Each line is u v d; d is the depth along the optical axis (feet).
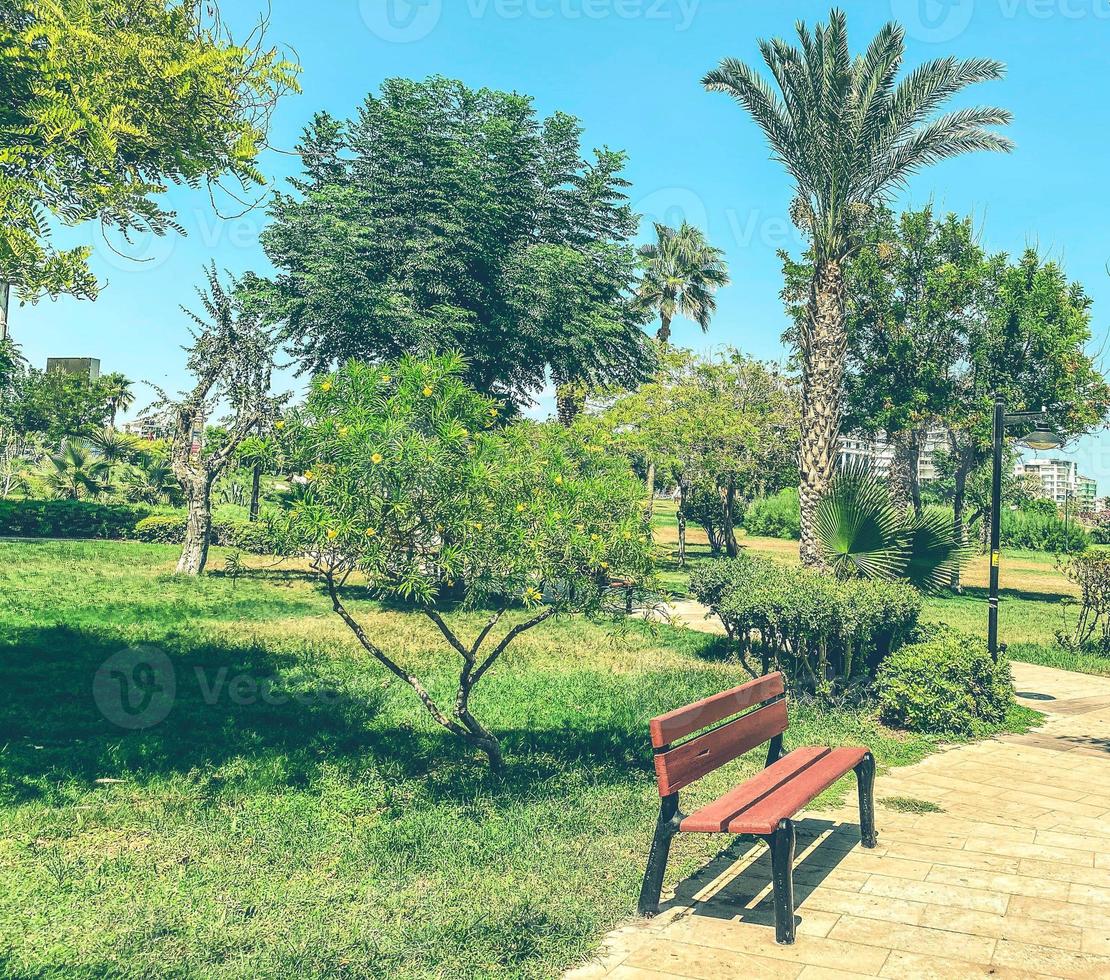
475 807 19.26
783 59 48.11
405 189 66.39
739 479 99.76
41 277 17.17
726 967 12.39
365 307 59.72
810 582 32.04
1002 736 28.07
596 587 20.39
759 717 17.83
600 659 40.40
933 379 84.79
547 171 73.41
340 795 20.17
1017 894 15.12
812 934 13.48
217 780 20.79
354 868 15.97
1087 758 25.44
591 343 70.74
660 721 14.08
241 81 20.45
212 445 65.51
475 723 21.91
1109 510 176.04
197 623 44.16
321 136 67.05
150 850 16.58
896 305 87.35
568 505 20.04
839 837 18.21
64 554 75.10
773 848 13.34
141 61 18.63
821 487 45.68
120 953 12.46
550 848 17.07
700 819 13.82
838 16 45.57
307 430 19.53
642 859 16.61
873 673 31.83
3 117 18.11
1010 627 64.23
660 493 108.78
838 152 46.03
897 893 15.15
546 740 25.46
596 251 74.28
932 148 47.50
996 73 46.73
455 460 19.48
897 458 92.48
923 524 39.58
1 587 52.37
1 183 16.49
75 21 18.22
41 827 17.40
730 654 41.01
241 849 16.78
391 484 18.84
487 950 12.71
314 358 67.15
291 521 18.92
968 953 12.85
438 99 68.49
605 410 91.76
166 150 19.95
